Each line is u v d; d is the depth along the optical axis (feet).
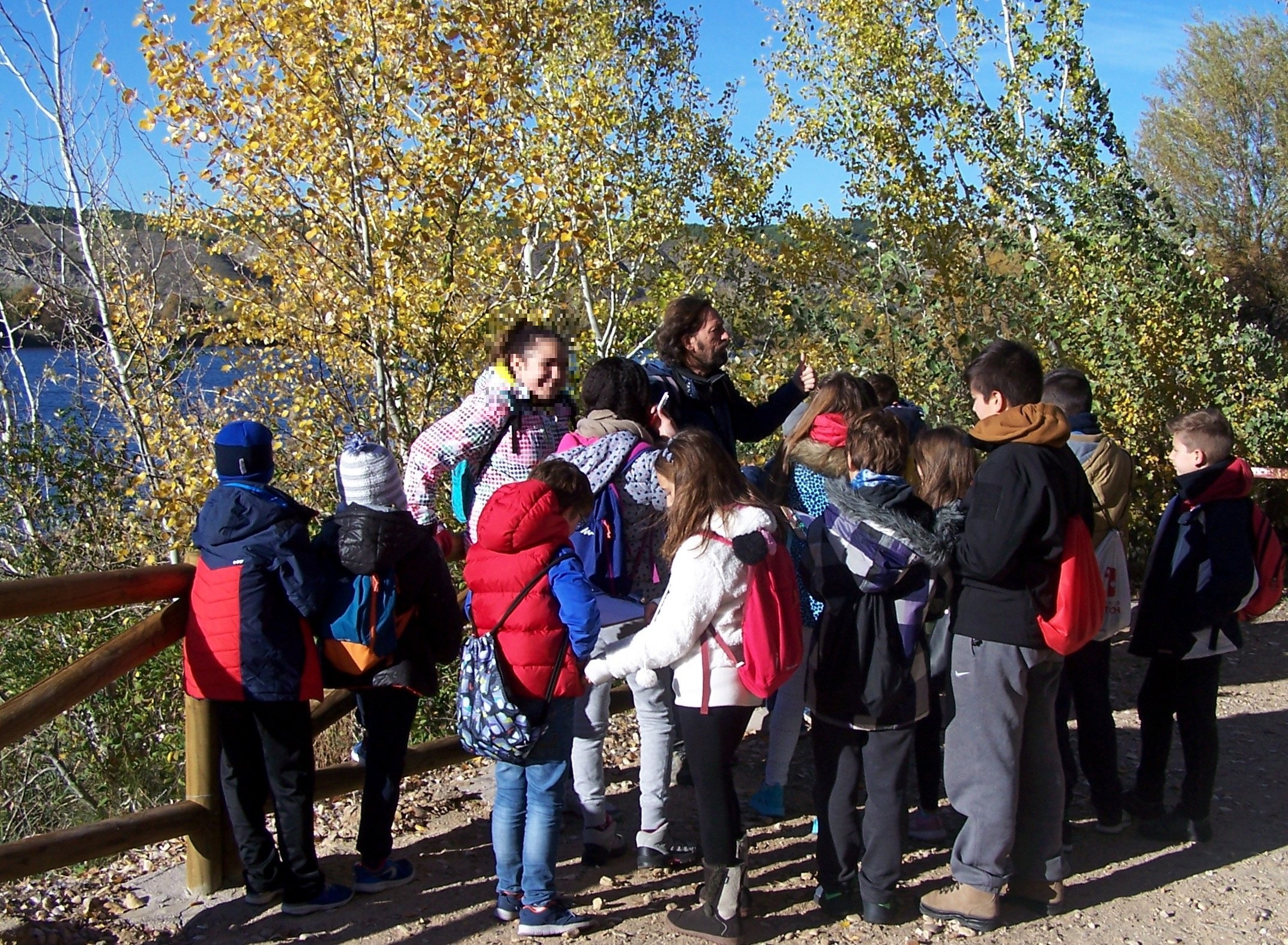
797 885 13.37
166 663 22.35
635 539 13.38
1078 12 36.68
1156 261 33.50
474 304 25.11
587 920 12.06
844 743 12.37
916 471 15.28
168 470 25.96
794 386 16.94
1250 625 26.63
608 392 13.76
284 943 11.68
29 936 11.46
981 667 12.13
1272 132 87.04
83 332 33.78
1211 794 14.65
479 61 24.06
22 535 27.30
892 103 40.63
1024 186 36.99
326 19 23.20
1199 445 14.21
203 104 23.67
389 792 12.71
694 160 46.29
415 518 13.57
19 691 22.82
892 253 31.91
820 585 12.17
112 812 19.86
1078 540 11.86
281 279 25.86
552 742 11.73
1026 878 12.78
